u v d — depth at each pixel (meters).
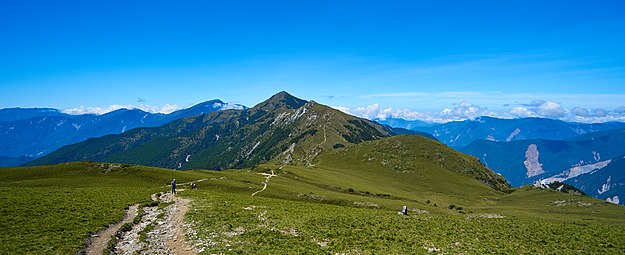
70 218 46.31
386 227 49.97
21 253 33.47
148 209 57.12
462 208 130.38
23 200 53.91
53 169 110.56
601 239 49.31
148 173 110.69
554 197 175.50
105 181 100.31
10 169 108.81
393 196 135.25
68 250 34.91
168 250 36.28
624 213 133.50
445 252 39.56
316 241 41.00
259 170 162.12
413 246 41.47
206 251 35.56
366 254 37.22
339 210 64.00
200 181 106.00
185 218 48.84
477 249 41.69
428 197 162.75
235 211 54.97
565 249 44.38
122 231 43.44
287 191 106.31
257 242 38.94
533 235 50.28
